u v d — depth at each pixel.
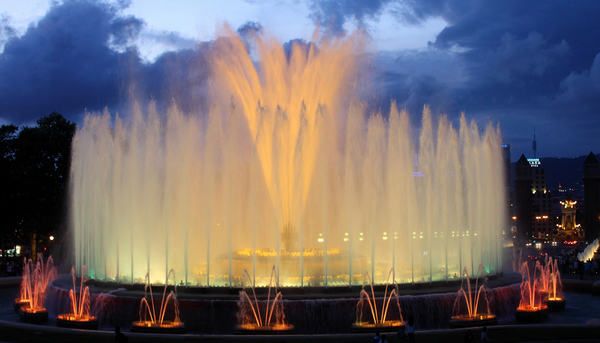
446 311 30.22
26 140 78.69
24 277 47.16
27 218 76.50
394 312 29.11
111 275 41.75
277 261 34.81
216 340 23.81
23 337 24.88
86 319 29.50
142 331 27.47
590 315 34.44
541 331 26.12
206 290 30.48
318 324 28.30
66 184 79.69
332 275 35.16
